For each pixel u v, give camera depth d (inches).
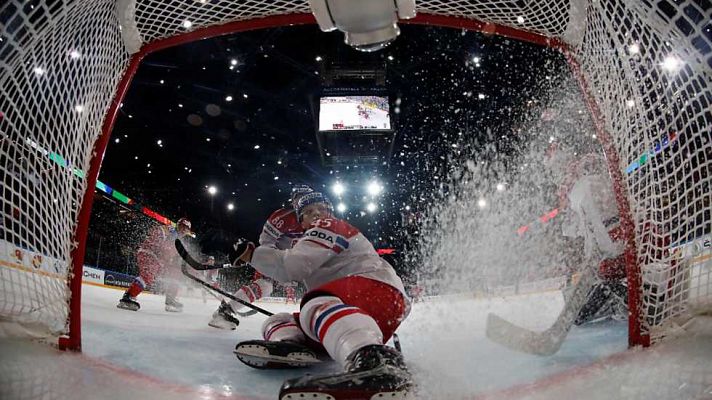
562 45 95.1
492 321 86.7
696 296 73.9
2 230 70.2
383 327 75.3
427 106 425.1
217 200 567.2
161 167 502.6
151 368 70.0
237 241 78.3
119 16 88.5
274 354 73.9
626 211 78.1
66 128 80.5
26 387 51.5
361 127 361.7
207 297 356.5
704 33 65.4
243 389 64.2
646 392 50.3
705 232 72.2
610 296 111.7
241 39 373.7
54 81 77.4
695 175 73.2
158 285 320.2
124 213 382.9
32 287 71.7
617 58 83.0
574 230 126.9
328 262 78.8
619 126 83.6
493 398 54.8
